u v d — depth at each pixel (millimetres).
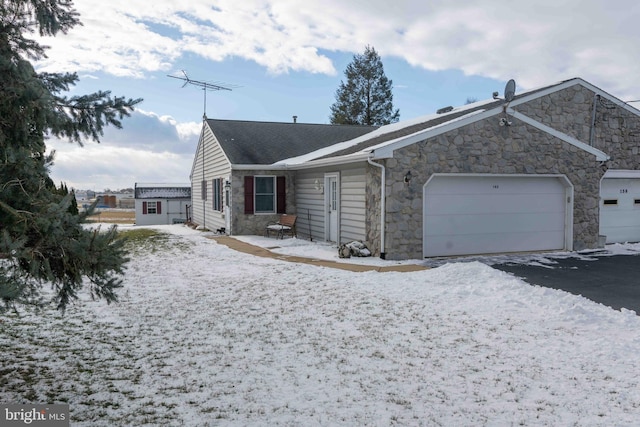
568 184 12344
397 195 10719
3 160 3484
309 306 6836
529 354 4887
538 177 12133
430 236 11172
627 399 3865
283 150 17672
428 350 5020
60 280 3818
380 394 3961
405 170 10734
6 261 3418
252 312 6547
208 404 3754
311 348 5094
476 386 4129
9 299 3223
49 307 6719
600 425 3441
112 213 41000
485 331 5637
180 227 21547
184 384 4152
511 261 10789
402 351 4996
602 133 13969
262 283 8438
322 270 9539
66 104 3965
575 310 6309
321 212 14656
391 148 10562
